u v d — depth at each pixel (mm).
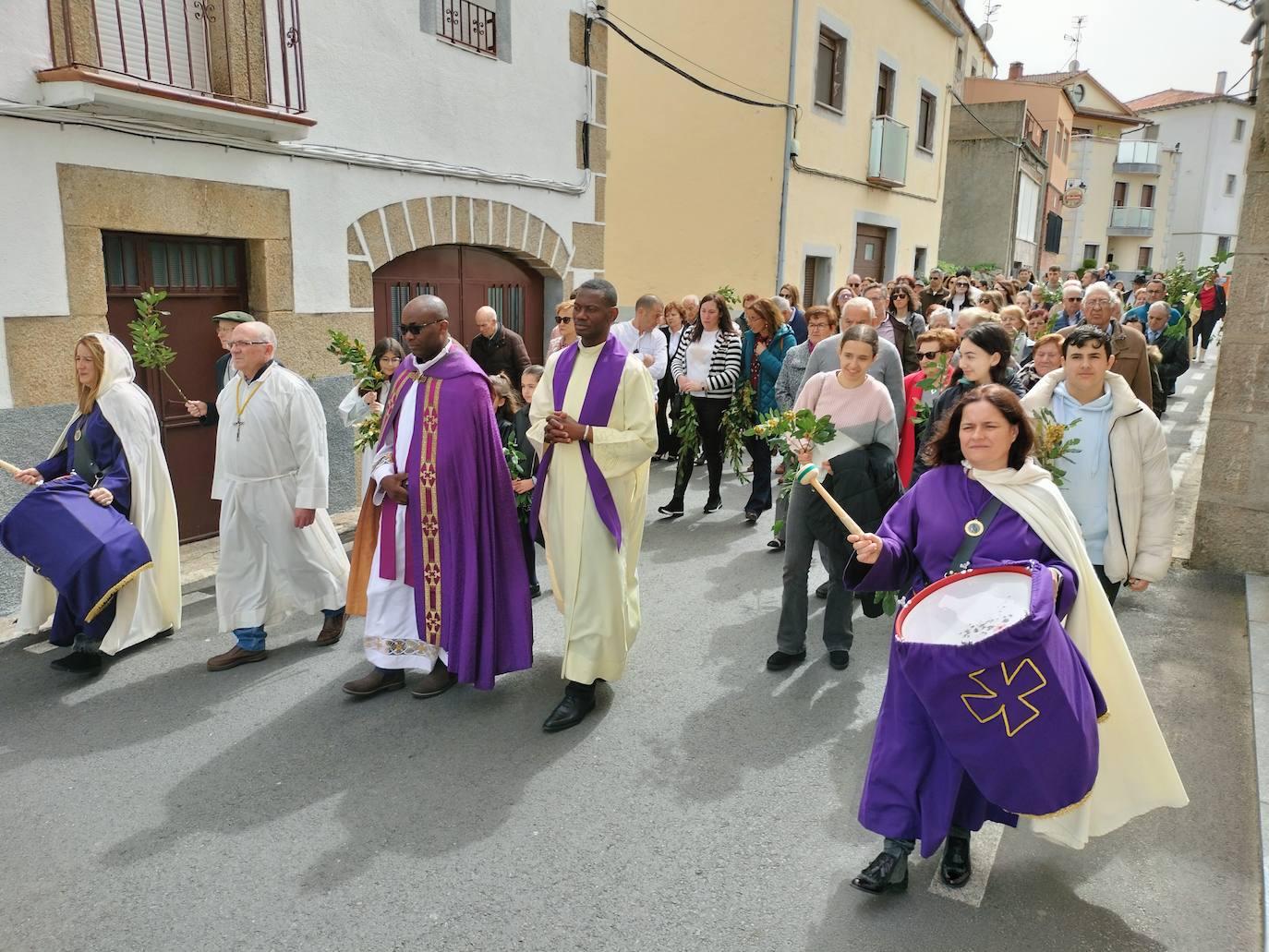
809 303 15289
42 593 4801
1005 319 8180
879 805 2895
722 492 8500
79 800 3547
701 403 7449
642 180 15023
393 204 7523
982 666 2436
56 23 5316
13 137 5191
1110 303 5781
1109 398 4148
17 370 5383
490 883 3076
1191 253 50500
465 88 8031
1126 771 2934
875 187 16438
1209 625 5223
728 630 5258
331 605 4957
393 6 7301
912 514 3006
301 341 6984
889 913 2939
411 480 4180
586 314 4125
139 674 4652
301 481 4691
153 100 5512
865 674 4684
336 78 6941
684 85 14312
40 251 5395
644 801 3562
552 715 4117
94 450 4707
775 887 3066
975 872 3150
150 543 4809
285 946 2787
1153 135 49969
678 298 14977
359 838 3311
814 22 13516
